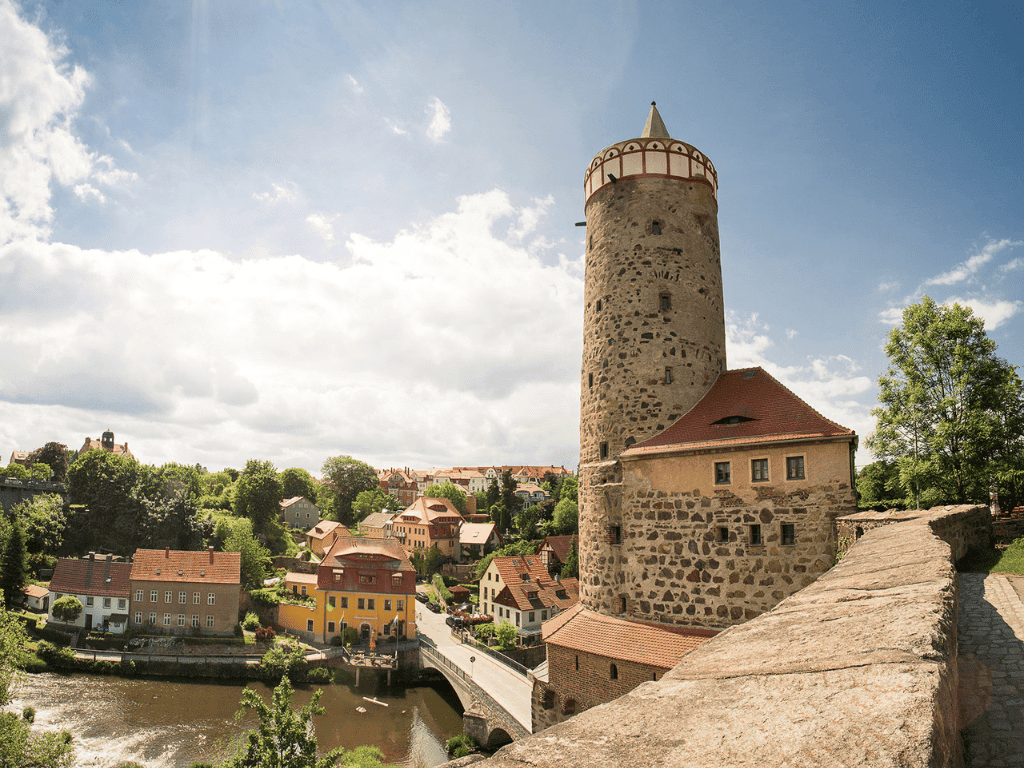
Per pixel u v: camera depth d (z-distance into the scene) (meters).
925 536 11.55
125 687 59.62
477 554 114.00
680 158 28.14
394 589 75.00
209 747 46.62
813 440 20.86
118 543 98.75
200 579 74.62
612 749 3.05
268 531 119.94
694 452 23.14
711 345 27.05
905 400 31.73
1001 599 11.91
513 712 41.12
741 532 21.94
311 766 24.97
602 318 27.84
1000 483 32.75
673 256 27.05
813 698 3.39
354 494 157.12
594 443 27.34
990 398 29.75
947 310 31.62
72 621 72.88
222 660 64.75
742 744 2.91
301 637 74.50
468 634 71.69
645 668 21.80
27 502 101.31
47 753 30.44
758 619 6.42
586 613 26.05
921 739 2.64
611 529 25.39
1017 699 6.45
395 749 48.75
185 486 125.19
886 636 4.50
